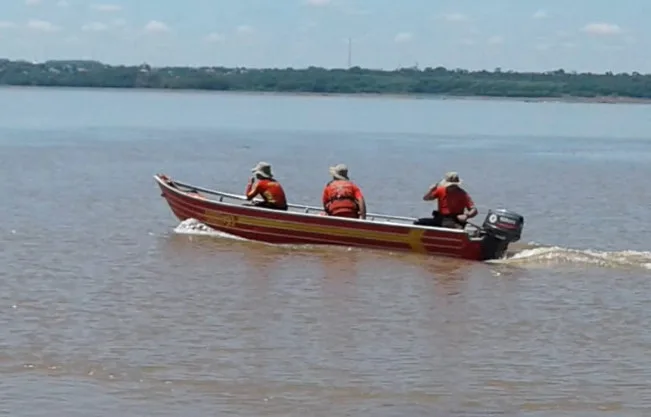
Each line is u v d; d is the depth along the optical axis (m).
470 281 20.97
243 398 13.76
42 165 45.53
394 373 14.91
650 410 13.59
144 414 13.11
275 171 46.28
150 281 20.52
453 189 23.67
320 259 22.97
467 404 13.71
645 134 91.94
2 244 24.30
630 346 16.47
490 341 16.64
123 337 16.41
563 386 14.46
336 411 13.38
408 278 21.20
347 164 51.12
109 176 41.22
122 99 189.62
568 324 17.77
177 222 28.03
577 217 31.50
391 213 32.50
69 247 24.11
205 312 18.09
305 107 167.50
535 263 22.83
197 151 58.59
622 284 20.88
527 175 46.50
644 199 36.53
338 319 17.80
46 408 13.23
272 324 17.38
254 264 22.34
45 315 17.69
